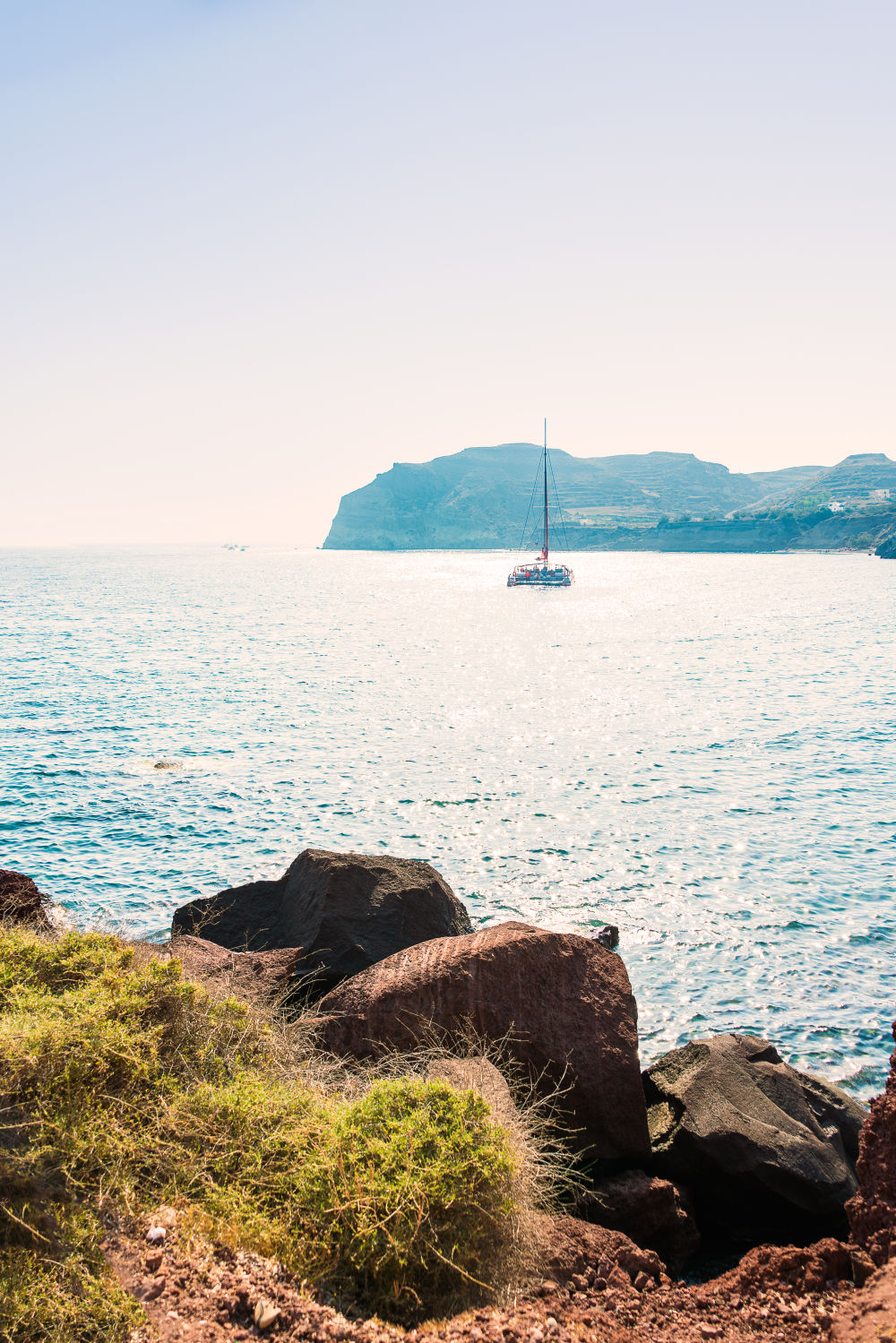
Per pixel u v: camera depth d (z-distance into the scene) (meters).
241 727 40.53
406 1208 4.80
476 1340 4.21
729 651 72.75
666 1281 5.65
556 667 64.25
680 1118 8.02
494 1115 5.88
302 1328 3.96
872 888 20.22
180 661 66.88
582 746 36.28
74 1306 3.77
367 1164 5.12
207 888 20.50
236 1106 5.60
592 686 54.09
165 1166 5.00
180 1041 6.25
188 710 45.47
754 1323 5.08
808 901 19.44
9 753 34.78
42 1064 5.26
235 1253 4.43
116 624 100.56
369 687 53.97
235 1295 4.09
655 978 15.75
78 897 19.86
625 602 140.38
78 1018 5.77
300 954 10.22
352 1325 4.09
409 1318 4.45
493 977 7.96
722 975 15.88
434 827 25.14
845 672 59.06
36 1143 4.73
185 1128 5.32
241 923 12.38
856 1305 5.11
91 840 24.00
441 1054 7.37
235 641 83.75
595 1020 7.97
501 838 24.12
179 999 6.47
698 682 55.47
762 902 19.39
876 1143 6.07
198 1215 4.67
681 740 37.38
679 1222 7.09
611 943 17.27
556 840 23.88
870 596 143.75
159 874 21.41
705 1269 7.18
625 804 27.53
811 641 79.50
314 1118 5.68
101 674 59.25
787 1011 14.55
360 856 12.57
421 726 41.09
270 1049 6.72
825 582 187.75
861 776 30.77
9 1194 4.26
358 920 11.09
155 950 9.60
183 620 108.25
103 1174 4.73
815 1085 9.31
